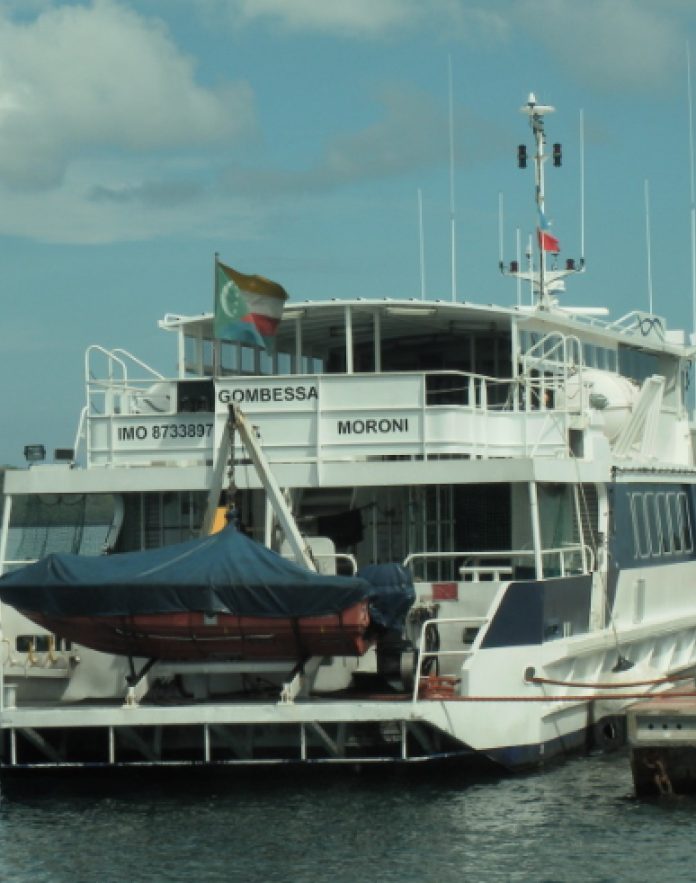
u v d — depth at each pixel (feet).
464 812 94.17
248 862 84.53
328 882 81.15
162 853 86.38
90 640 100.07
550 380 126.31
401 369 135.13
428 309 119.34
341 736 98.73
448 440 108.78
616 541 120.37
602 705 114.21
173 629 97.86
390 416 109.70
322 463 109.19
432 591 106.01
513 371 119.65
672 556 135.23
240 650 99.45
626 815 93.76
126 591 96.84
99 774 104.17
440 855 85.71
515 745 101.09
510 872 82.79
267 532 105.81
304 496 115.44
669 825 91.56
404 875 82.28
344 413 110.11
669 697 107.04
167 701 101.30
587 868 83.56
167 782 102.17
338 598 95.35
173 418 112.88
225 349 131.13
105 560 99.45
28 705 102.32
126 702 98.02
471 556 107.14
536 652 103.04
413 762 103.65
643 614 126.72
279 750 102.32
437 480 107.04
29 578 98.78
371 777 103.04
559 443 114.93
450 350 133.59
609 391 132.16
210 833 89.97
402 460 114.42
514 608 102.17
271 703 98.07
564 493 113.19
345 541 115.14
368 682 105.19
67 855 86.22
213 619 97.19
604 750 113.60
